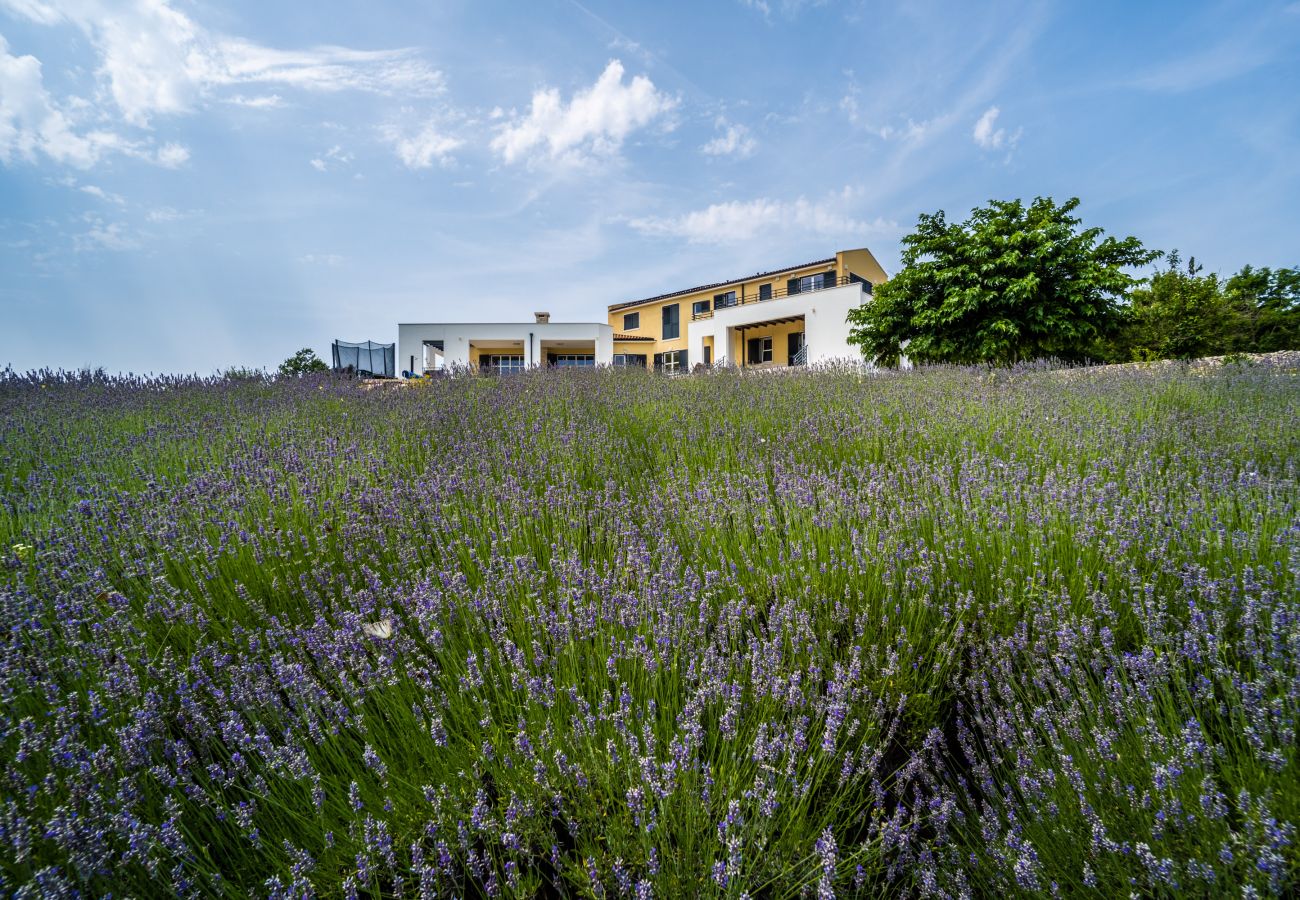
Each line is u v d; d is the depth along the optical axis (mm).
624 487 4277
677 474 4414
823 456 4812
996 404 6293
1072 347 14883
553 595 2627
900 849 1696
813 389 7613
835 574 2785
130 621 2266
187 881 1370
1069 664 2137
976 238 15391
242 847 1596
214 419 5848
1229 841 1428
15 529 3191
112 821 1420
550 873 1671
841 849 1725
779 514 3611
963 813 1817
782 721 2008
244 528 3166
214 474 3883
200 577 2727
